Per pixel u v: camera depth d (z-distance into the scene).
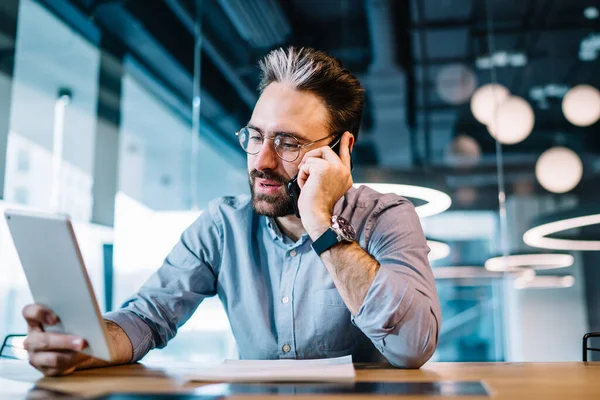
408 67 6.10
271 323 1.21
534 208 7.30
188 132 8.98
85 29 4.17
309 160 1.09
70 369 0.84
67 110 5.61
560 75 6.48
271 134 1.13
